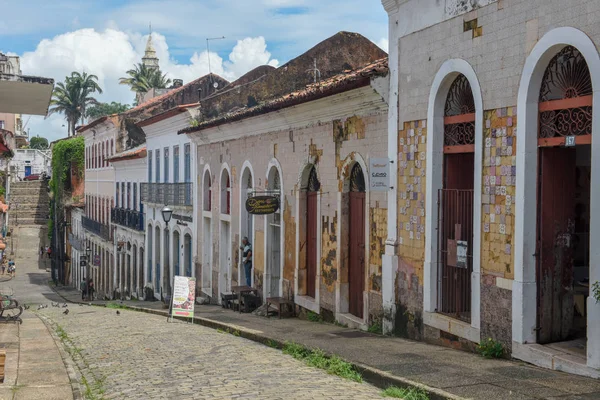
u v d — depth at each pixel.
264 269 19.11
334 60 21.09
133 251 35.38
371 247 13.52
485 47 10.04
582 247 9.99
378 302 13.25
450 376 8.32
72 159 52.75
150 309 23.12
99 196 44.59
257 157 19.70
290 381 8.95
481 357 9.80
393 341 11.89
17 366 10.92
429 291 11.47
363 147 13.78
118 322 18.55
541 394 7.30
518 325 9.32
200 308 22.06
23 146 97.81
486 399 7.13
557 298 9.41
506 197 9.62
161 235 30.19
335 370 9.45
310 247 16.92
